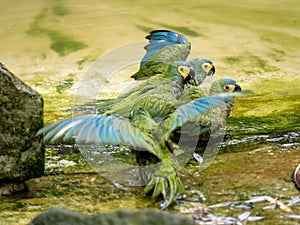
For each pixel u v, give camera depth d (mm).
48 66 11383
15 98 5957
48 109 9133
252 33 13094
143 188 6355
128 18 14352
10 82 5926
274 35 12930
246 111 8797
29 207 6008
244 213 5762
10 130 5992
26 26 13867
